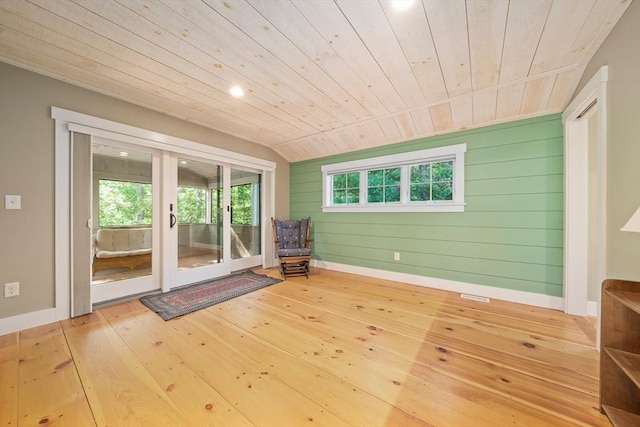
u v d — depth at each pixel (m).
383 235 3.62
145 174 2.87
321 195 4.32
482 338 1.90
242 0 1.40
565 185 2.37
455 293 2.96
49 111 2.15
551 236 2.51
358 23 1.58
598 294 1.67
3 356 1.66
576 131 2.32
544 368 1.53
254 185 4.26
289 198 4.76
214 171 3.61
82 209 2.33
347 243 4.01
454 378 1.45
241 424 1.14
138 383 1.41
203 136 3.34
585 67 1.95
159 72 2.13
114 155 2.65
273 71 2.11
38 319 2.10
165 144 2.93
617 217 1.49
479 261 2.89
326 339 1.89
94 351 1.72
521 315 2.32
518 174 2.66
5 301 1.97
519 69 2.05
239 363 1.59
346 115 3.02
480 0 1.41
